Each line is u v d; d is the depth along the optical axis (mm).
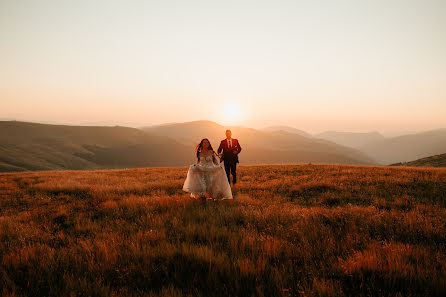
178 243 3641
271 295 2357
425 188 8703
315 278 2516
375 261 2861
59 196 9188
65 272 2926
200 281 2648
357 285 2531
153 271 2887
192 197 7570
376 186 9359
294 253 3332
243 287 2500
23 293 2525
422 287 2412
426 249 3338
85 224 5301
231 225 4836
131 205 6781
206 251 3264
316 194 8656
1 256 3496
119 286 2666
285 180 11414
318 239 3896
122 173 18578
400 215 5168
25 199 8719
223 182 7324
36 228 4930
